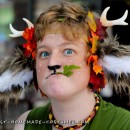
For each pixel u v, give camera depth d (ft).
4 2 12.94
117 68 4.25
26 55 4.41
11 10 12.92
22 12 12.86
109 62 4.22
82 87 4.05
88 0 10.76
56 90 3.92
